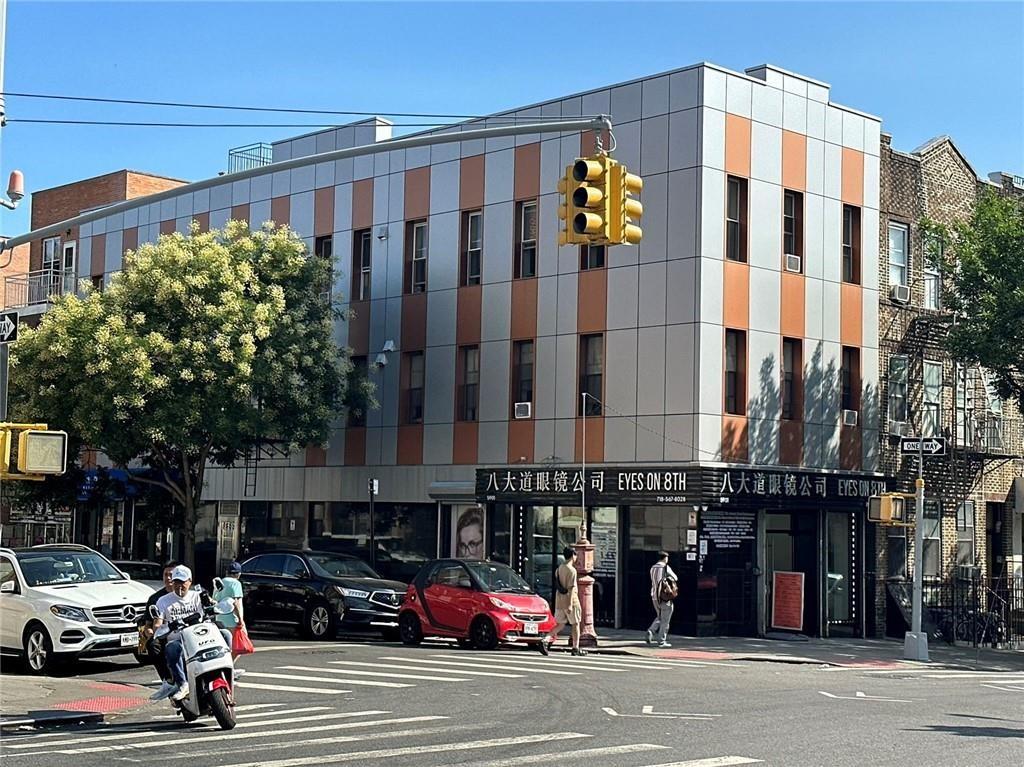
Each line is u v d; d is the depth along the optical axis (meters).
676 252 31.05
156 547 44.12
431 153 36.59
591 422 32.28
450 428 35.50
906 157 36.22
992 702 18.62
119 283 33.72
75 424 32.38
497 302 34.59
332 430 36.59
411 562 36.28
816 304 33.38
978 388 37.28
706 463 30.20
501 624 25.06
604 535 31.92
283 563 28.70
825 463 33.22
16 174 21.16
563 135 33.41
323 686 18.59
